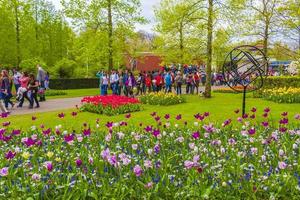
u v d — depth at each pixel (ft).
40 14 159.33
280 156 21.03
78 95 99.81
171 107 60.80
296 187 16.96
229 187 16.92
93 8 109.50
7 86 66.03
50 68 150.20
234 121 41.01
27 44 132.16
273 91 71.92
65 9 110.93
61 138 27.84
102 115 52.80
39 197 16.25
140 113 53.78
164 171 18.40
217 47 76.89
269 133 28.22
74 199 15.97
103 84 88.43
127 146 24.93
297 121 40.81
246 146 24.32
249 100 70.54
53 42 161.89
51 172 18.58
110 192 16.60
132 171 18.20
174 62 117.91
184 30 101.14
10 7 125.18
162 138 26.81
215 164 20.42
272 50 83.10
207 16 74.28
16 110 62.90
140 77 97.71
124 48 116.16
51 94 98.63
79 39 114.83
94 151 23.34
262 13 77.00
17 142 27.53
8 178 17.80
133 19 112.27
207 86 78.84
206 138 27.02
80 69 155.94
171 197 16.66
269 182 17.39
